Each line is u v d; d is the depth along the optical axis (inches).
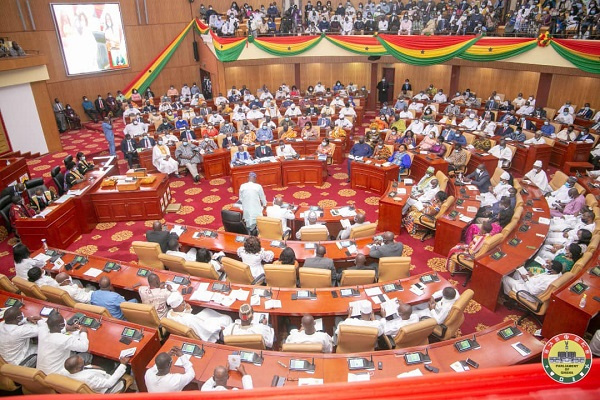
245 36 840.9
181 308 249.4
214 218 470.9
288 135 639.1
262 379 198.8
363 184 532.7
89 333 235.1
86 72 824.3
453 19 805.2
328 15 911.0
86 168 497.7
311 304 256.5
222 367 187.5
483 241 332.5
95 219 455.2
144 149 589.3
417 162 549.3
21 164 513.7
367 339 221.0
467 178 483.5
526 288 295.7
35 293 274.8
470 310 313.3
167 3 908.6
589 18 648.4
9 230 433.7
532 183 460.8
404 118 711.1
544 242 365.7
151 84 940.6
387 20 856.9
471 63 770.8
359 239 332.5
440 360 207.5
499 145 587.5
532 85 821.9
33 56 618.5
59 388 193.2
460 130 635.5
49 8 757.3
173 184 568.1
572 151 568.7
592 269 285.9
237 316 274.1
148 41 902.4
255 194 400.2
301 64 1013.8
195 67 991.6
